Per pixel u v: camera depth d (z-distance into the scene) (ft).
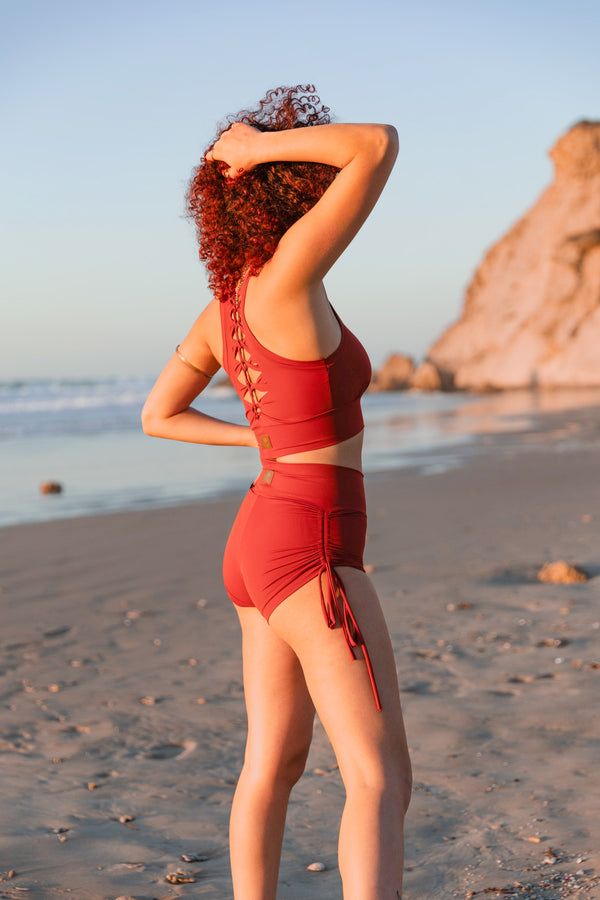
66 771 10.35
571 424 78.89
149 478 47.52
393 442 67.77
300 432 5.58
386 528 27.58
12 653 15.58
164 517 31.76
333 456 5.63
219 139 5.90
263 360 5.57
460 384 210.18
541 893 7.06
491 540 24.36
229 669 14.29
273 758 5.96
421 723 11.35
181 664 14.64
